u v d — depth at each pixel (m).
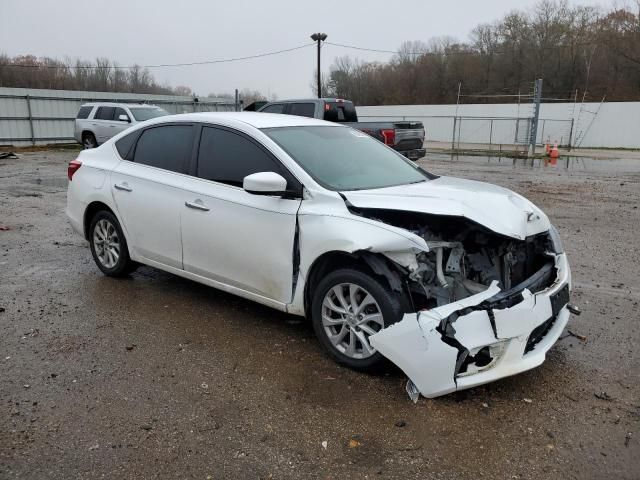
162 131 4.85
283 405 3.18
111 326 4.27
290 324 4.34
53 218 8.62
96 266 5.88
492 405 3.19
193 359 3.74
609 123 33.12
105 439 2.86
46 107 26.86
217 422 3.01
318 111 13.24
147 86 56.81
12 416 3.05
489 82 58.50
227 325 4.31
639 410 3.16
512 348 3.15
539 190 12.16
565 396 3.30
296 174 3.84
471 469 2.64
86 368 3.60
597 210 9.55
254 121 4.39
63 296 4.93
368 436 2.90
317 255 3.57
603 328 4.30
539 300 3.31
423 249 3.16
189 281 5.38
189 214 4.37
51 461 2.68
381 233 3.29
